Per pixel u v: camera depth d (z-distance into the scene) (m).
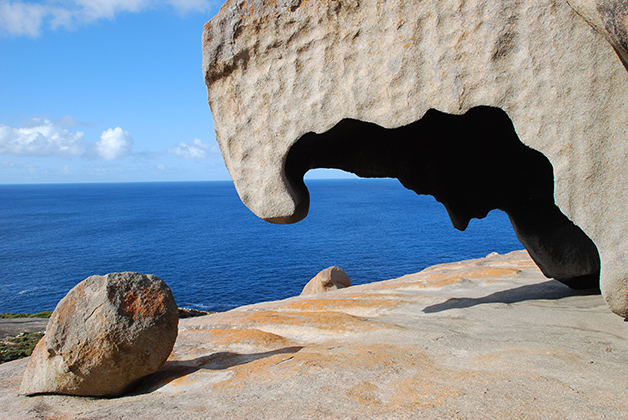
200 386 3.36
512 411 2.29
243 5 4.03
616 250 3.22
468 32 3.51
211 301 26.30
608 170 3.25
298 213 4.35
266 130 4.14
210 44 4.14
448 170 6.14
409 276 8.63
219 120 4.30
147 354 3.52
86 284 3.60
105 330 3.40
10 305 27.30
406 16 3.65
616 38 2.52
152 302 3.60
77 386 3.50
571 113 3.33
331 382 2.93
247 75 4.13
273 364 3.47
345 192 183.00
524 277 7.16
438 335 4.00
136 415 2.90
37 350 3.72
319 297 7.24
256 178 4.23
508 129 5.77
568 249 5.71
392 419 2.30
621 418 2.14
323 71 3.93
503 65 3.46
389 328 4.40
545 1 3.30
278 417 2.49
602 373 2.76
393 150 5.90
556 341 3.54
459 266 9.41
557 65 3.33
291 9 3.91
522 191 5.95
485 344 3.63
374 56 3.78
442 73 3.61
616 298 3.23
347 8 3.78
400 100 3.74
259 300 26.25
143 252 46.41
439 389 2.65
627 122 3.18
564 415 2.22
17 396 3.71
